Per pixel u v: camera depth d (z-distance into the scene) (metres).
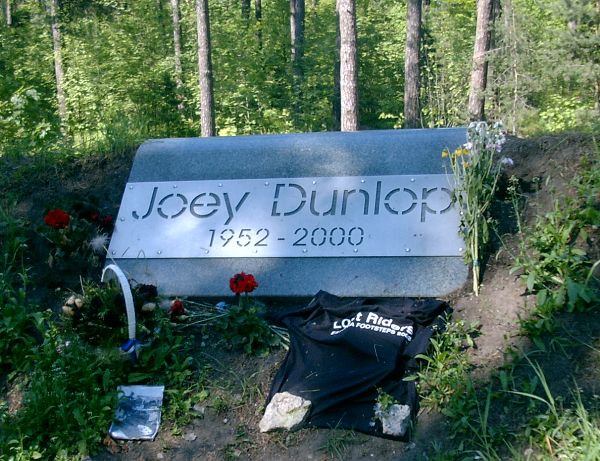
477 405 4.19
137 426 4.52
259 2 25.19
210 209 5.88
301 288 5.31
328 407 4.40
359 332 4.73
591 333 4.45
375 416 4.29
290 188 5.82
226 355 4.92
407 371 4.54
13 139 7.77
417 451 4.16
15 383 4.93
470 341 4.61
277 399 4.49
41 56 21.70
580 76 12.78
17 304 5.29
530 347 4.48
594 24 12.90
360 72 22.50
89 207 6.05
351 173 5.79
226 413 4.59
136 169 6.30
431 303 4.87
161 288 5.54
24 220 6.17
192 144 6.34
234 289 4.97
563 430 3.88
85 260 5.73
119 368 4.76
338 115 21.08
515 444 3.96
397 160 5.77
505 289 4.95
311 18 25.36
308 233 5.55
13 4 29.23
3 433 4.47
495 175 5.60
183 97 19.38
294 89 20.38
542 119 13.38
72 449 4.40
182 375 4.75
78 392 4.59
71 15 21.98
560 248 4.90
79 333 4.75
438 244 5.28
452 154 5.43
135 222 5.95
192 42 21.33
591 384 4.16
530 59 14.14
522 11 17.30
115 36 19.98
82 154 6.84
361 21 23.17
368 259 5.34
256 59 20.70
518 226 5.21
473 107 14.43
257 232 5.65
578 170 5.61
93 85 18.38
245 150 6.14
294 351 4.80
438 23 20.25
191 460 4.37
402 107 22.05
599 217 5.03
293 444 4.34
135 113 16.95
